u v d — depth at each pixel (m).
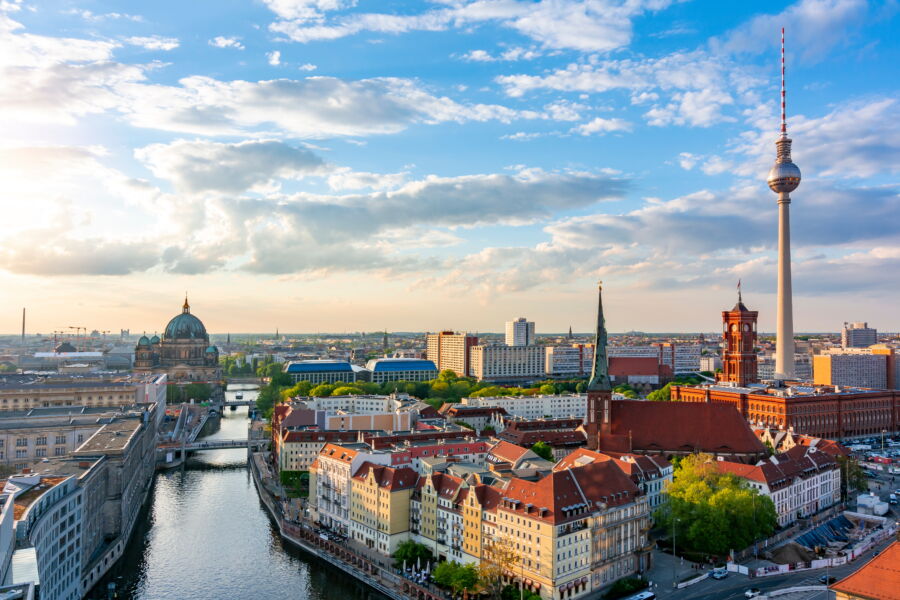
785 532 199.62
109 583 172.00
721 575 162.00
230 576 177.50
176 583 172.62
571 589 152.25
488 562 151.88
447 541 178.62
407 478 193.25
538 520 152.62
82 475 169.25
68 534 153.88
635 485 177.25
